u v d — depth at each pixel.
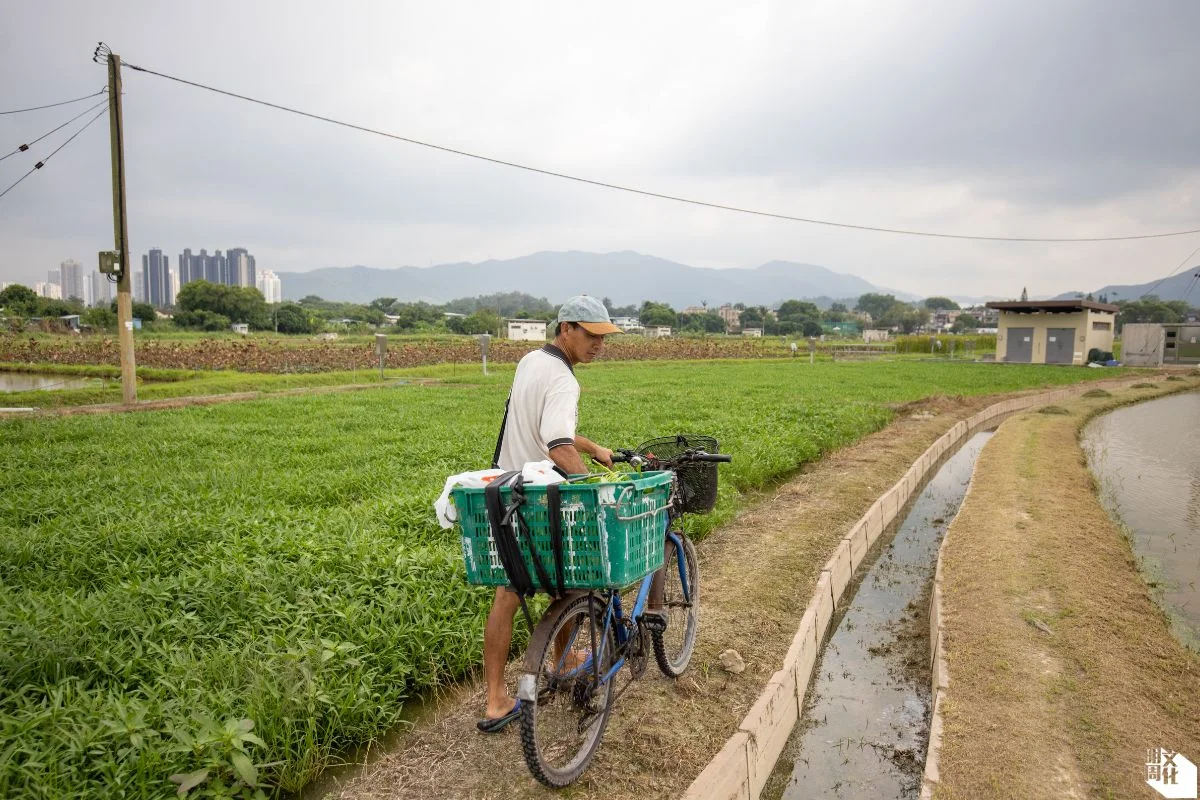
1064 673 4.66
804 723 4.86
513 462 3.70
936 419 18.42
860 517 8.73
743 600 5.92
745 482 10.16
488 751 3.75
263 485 8.71
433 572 5.54
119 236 19.52
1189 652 5.27
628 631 4.00
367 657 4.31
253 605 4.93
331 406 19.03
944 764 3.78
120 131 19.17
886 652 5.91
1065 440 15.51
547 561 3.07
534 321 100.00
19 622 4.31
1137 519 9.71
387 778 3.55
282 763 3.48
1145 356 44.75
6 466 10.03
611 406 18.42
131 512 7.27
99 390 23.56
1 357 40.38
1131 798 3.43
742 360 52.75
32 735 3.28
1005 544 7.51
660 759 3.69
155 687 3.89
